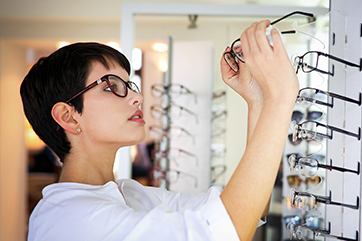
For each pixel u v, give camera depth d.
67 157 0.94
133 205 0.98
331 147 0.90
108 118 0.89
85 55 0.91
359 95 0.79
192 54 2.46
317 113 1.09
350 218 0.82
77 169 0.92
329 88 0.90
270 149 0.65
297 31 0.92
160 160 2.60
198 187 2.56
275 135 0.65
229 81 0.84
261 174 0.64
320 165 0.88
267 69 0.66
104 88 0.90
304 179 1.39
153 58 2.47
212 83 2.50
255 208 0.63
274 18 2.23
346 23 0.84
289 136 1.56
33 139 5.20
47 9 3.37
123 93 0.90
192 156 2.57
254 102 0.82
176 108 2.55
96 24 3.61
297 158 0.92
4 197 4.07
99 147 0.92
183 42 2.45
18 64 4.17
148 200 1.04
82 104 0.89
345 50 0.84
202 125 2.54
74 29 3.63
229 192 0.64
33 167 5.21
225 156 2.54
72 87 0.89
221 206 0.62
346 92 0.84
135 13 2.29
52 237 0.75
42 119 0.93
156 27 2.42
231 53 0.81
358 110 0.80
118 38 3.60
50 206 0.80
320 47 0.90
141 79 2.48
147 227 0.67
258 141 0.65
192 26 2.43
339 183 0.86
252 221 0.63
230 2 2.98
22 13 3.38
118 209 0.74
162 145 2.59
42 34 3.65
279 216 2.51
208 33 2.43
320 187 1.38
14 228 4.29
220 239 0.61
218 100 2.52
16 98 4.23
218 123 2.54
